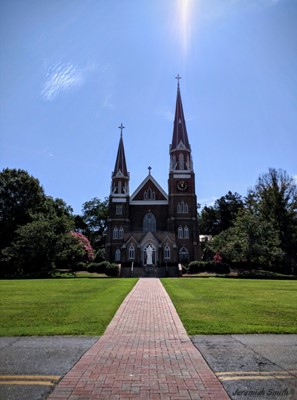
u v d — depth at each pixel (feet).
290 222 188.65
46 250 148.77
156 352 24.98
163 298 58.29
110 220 226.58
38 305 47.83
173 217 220.23
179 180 226.99
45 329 32.37
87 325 34.12
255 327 33.01
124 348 26.14
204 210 321.32
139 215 231.71
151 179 237.86
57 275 146.61
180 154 233.14
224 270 162.09
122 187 233.76
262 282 97.91
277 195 191.62
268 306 46.98
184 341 28.40
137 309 46.29
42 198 197.88
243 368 21.24
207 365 21.84
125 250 206.59
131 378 19.49
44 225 151.43
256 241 153.17
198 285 84.94
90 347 26.35
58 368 21.22
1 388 18.07
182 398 16.84
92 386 18.30
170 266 181.16
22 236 152.87
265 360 22.88
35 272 153.99
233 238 159.74
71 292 66.54
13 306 46.83
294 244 184.75
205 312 42.01
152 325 35.42
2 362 22.47
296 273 180.04
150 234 207.51
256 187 203.10
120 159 240.94
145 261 204.64
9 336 29.96
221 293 64.44
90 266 163.12
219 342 27.96
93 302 50.96
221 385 18.48
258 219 162.91
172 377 19.65
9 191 184.65
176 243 216.95
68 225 162.81
